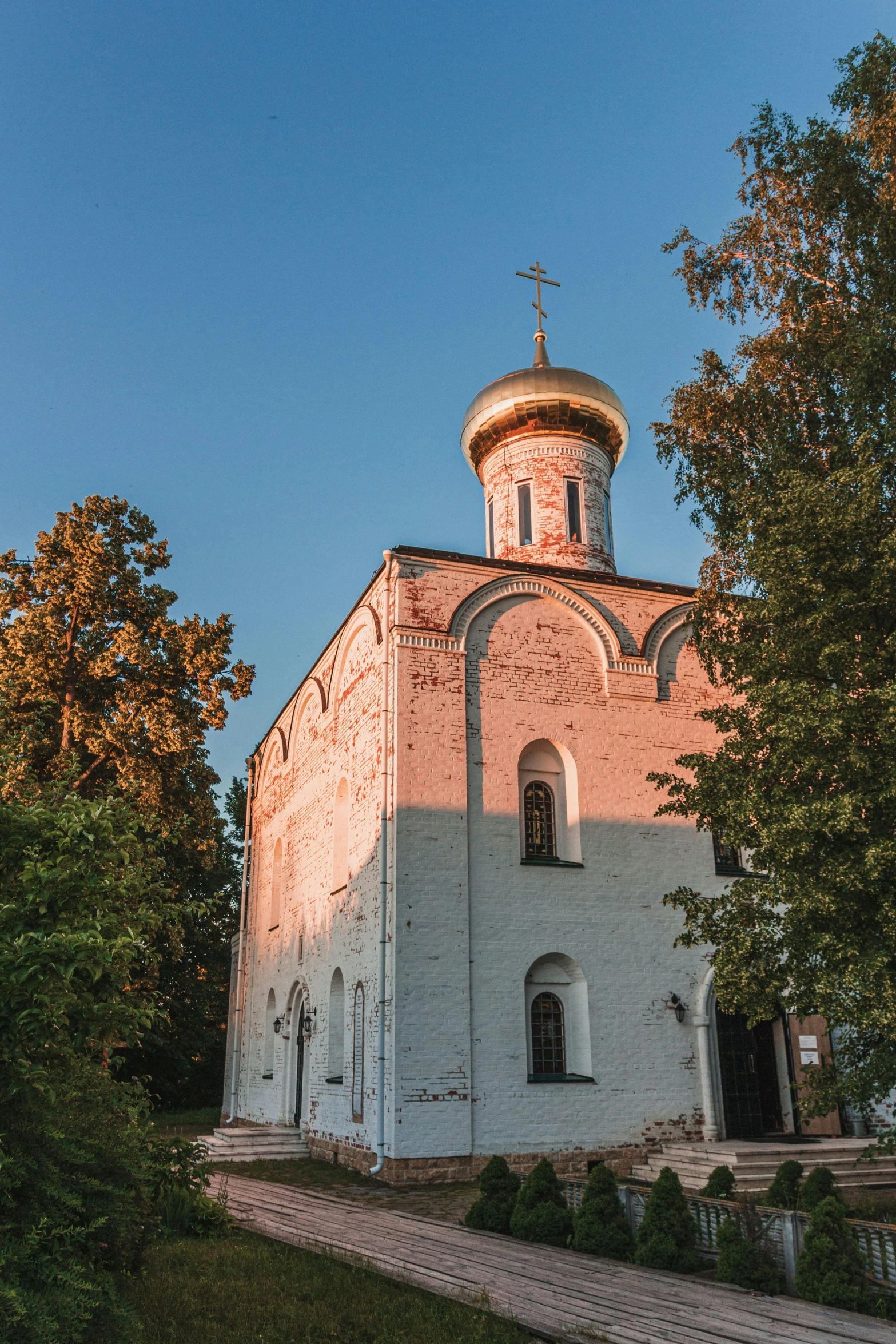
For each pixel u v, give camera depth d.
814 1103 12.16
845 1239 9.66
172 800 27.11
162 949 27.70
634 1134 18.31
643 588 22.02
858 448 13.56
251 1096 28.66
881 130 14.84
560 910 19.19
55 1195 6.84
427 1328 8.53
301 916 25.45
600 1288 9.89
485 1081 17.66
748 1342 8.16
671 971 19.61
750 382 16.92
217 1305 8.98
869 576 12.41
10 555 27.31
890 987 10.75
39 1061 7.59
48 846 7.26
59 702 25.94
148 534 28.41
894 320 14.24
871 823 11.76
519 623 20.78
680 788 14.62
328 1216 13.86
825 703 11.40
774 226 17.16
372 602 21.17
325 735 24.55
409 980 17.69
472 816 19.17
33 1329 5.89
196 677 26.94
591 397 25.30
